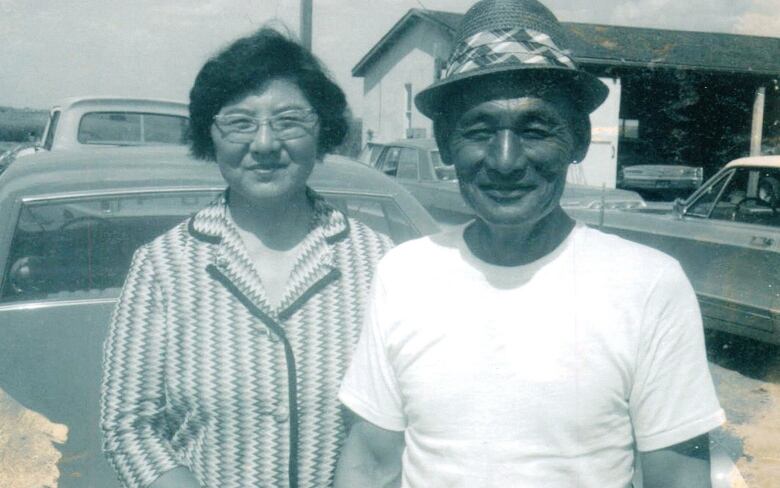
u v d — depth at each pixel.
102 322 2.74
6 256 2.77
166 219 2.97
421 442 1.33
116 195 2.92
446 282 1.35
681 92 12.76
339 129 1.76
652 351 1.26
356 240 1.73
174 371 1.57
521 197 1.31
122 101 6.41
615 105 13.21
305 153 1.64
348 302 1.65
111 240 2.90
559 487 1.25
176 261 1.61
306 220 1.71
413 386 1.33
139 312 1.58
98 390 2.70
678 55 12.12
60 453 2.61
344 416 1.61
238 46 1.61
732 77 12.25
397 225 3.27
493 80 1.31
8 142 6.69
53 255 2.83
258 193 1.61
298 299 1.62
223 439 1.57
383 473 1.45
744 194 5.11
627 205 7.00
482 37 1.33
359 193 3.21
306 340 1.61
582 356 1.26
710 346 5.47
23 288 2.76
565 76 1.33
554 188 1.33
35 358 2.68
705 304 5.16
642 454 1.32
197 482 1.51
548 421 1.25
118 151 3.45
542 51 1.31
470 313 1.31
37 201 2.87
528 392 1.26
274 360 1.58
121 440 1.54
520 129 1.32
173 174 3.05
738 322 4.96
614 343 1.25
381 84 16.86
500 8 1.34
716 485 1.93
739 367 5.03
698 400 1.27
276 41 1.62
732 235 5.01
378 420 1.40
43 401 2.65
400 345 1.35
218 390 1.56
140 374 1.57
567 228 1.37
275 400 1.57
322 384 1.60
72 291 2.80
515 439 1.26
